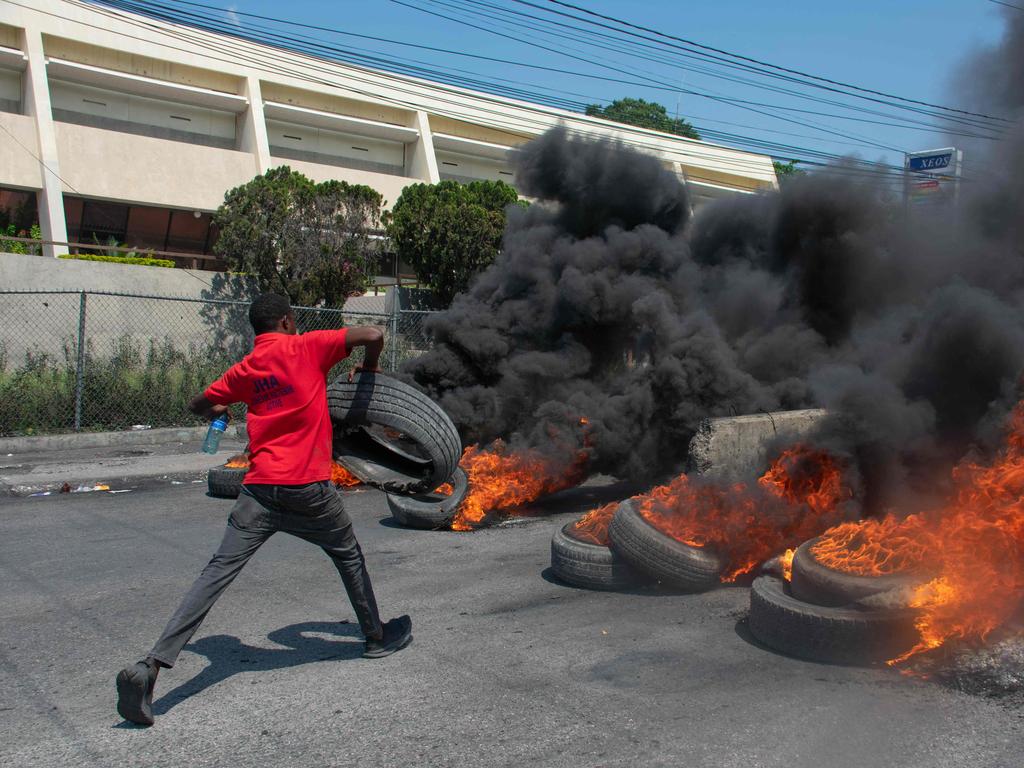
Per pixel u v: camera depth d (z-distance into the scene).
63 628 4.97
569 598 5.53
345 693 3.99
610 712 3.74
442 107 34.34
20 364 15.61
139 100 28.94
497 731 3.57
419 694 3.96
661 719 3.66
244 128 30.33
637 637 4.73
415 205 22.05
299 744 3.48
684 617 5.09
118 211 27.08
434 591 5.72
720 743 3.43
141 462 11.40
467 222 21.50
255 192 19.83
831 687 3.98
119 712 3.62
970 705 3.74
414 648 4.59
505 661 4.38
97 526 7.86
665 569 5.42
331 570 6.24
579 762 3.29
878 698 3.84
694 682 4.07
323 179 30.77
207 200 28.22
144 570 6.29
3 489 9.66
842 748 3.38
